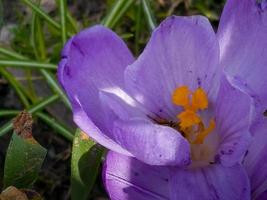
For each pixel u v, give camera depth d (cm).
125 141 13
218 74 14
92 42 14
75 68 14
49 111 23
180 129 15
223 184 14
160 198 15
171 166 14
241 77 14
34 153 17
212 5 25
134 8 24
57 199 22
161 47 14
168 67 15
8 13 26
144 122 12
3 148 22
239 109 14
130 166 15
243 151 13
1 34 25
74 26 23
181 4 26
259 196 14
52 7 25
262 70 14
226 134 14
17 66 21
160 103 15
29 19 25
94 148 16
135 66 14
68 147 23
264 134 14
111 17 21
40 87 24
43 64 21
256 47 14
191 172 14
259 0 15
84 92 14
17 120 17
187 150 13
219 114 14
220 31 15
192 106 14
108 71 15
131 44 25
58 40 24
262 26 14
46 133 23
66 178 22
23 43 24
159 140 12
